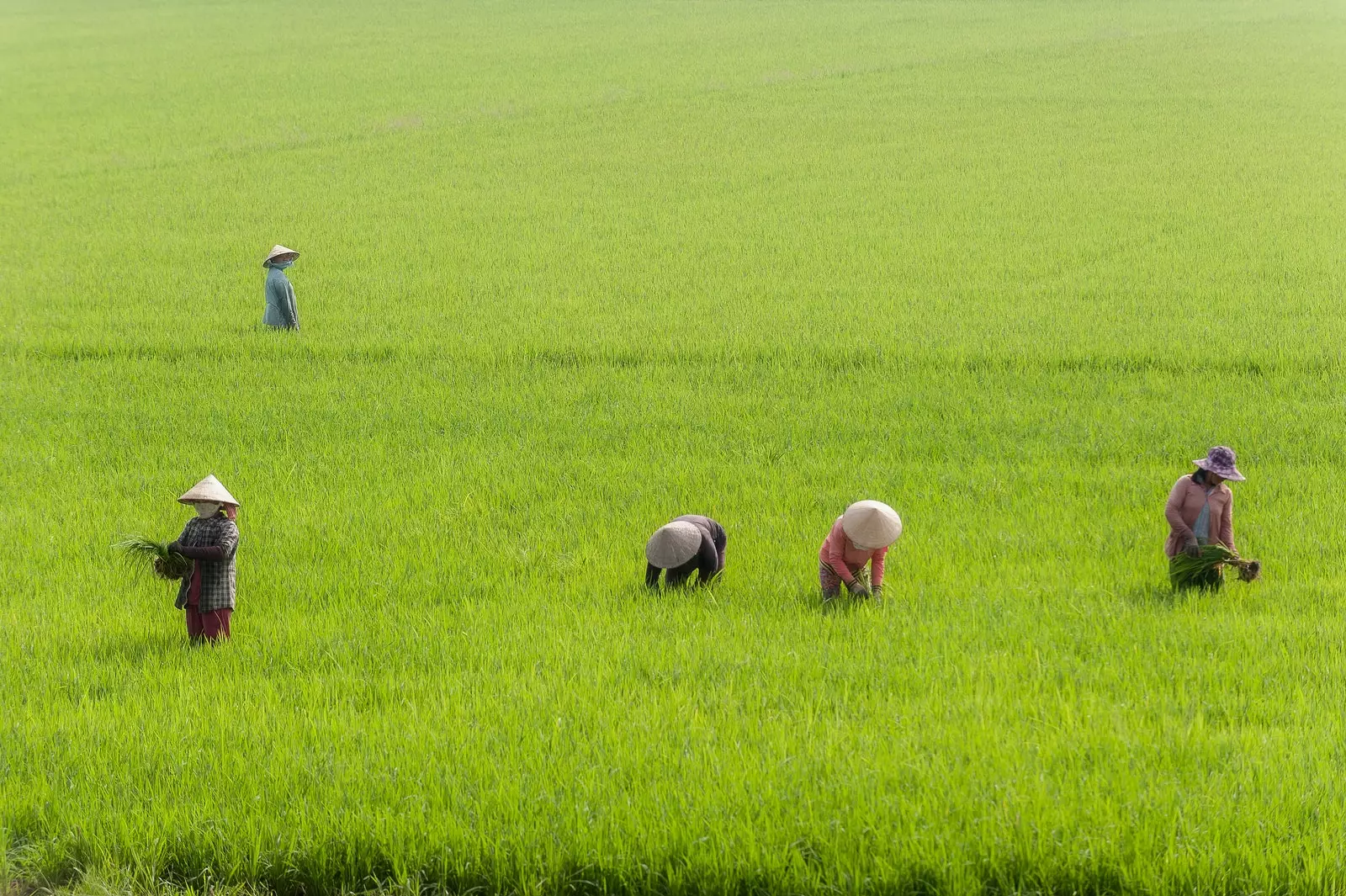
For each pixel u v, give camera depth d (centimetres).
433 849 1151
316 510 2266
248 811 1218
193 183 6619
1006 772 1216
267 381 3256
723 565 1881
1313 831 1102
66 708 1466
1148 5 12850
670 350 3428
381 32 12362
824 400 2961
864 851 1113
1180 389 2967
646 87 9212
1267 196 5566
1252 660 1501
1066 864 1085
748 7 13438
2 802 1235
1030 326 3584
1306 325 3491
